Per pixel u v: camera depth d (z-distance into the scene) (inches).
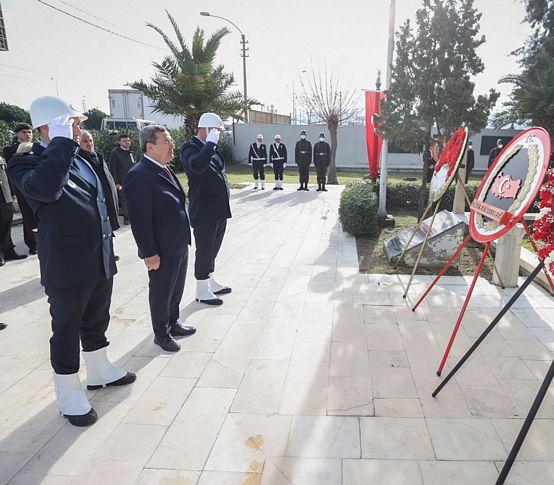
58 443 94.0
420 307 164.2
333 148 615.5
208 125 157.9
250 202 427.5
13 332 148.8
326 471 85.4
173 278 130.7
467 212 336.2
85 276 97.2
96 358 112.3
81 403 101.5
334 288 185.9
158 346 136.2
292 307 165.8
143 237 122.6
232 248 256.7
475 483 82.4
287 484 82.3
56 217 93.6
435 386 113.7
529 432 95.8
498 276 181.6
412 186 394.9
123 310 166.2
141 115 936.3
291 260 230.2
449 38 257.4
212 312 161.6
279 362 126.0
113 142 571.8
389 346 134.6
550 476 83.7
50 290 96.1
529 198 107.0
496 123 769.6
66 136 88.2
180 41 494.0
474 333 142.5
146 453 90.7
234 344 137.1
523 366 122.8
